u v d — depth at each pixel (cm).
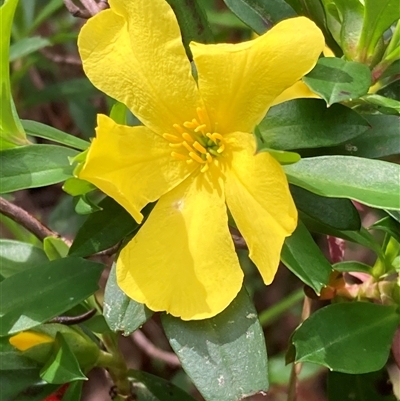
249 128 8
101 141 8
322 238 15
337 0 9
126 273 8
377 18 9
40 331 10
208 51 8
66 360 9
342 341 9
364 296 10
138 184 8
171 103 8
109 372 11
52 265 10
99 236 9
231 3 10
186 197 9
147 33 8
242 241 11
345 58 9
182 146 9
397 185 8
